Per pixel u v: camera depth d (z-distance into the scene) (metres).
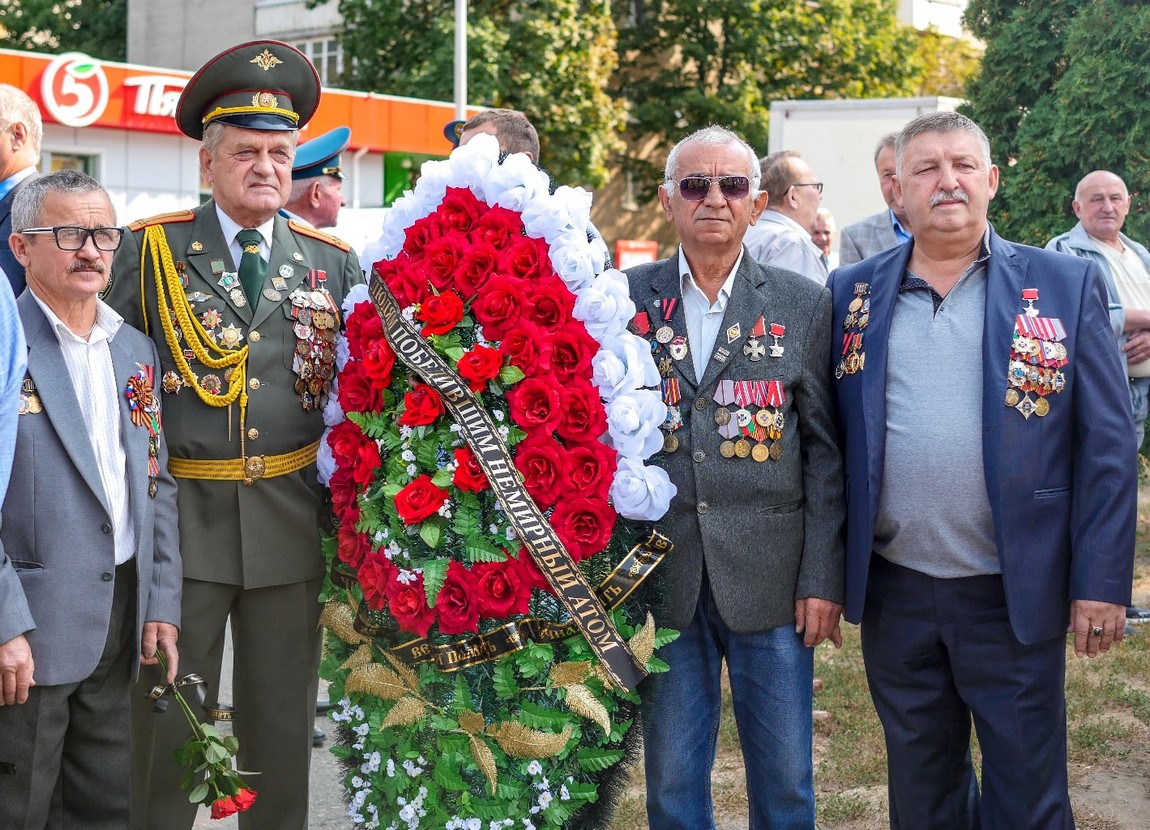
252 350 3.35
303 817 3.50
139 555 3.08
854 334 3.24
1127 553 3.02
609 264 3.18
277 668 3.41
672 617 3.19
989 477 3.03
